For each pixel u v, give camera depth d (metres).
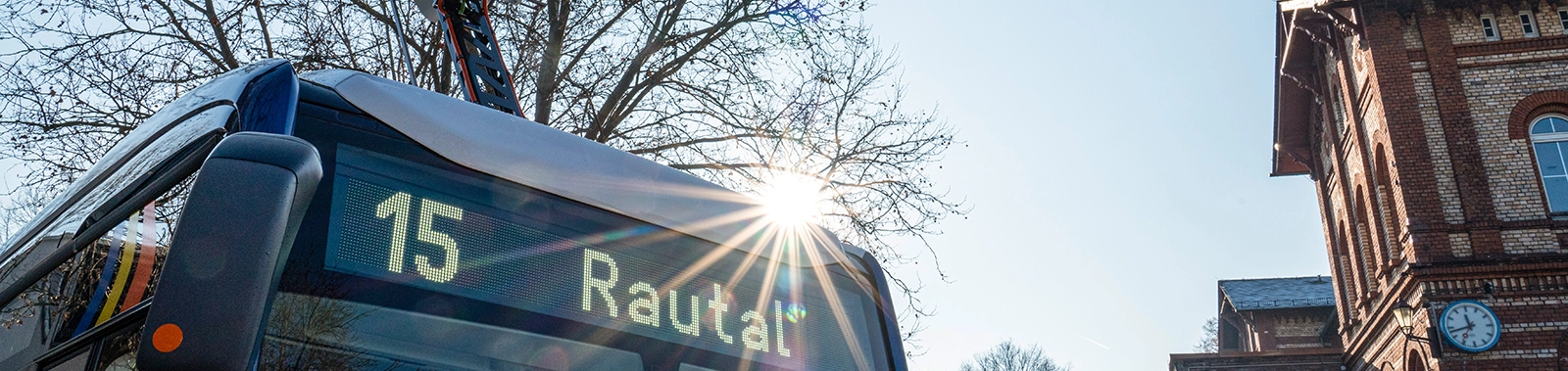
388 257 2.82
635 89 15.78
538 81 15.16
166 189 3.06
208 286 1.93
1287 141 31.45
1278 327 50.53
